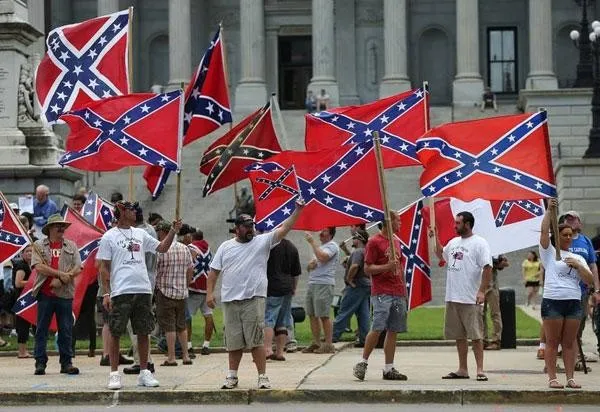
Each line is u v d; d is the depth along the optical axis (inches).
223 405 1359.5
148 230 1665.8
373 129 1669.5
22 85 2308.1
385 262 1483.8
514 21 5649.6
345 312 1982.0
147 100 1546.5
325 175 1505.9
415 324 2524.6
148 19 5772.6
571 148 4677.7
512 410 1311.5
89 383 1487.5
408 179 4050.2
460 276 1488.7
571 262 1396.4
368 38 5644.7
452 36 5689.0
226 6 5743.1
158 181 1759.4
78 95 1792.6
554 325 1396.4
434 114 4936.0
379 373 1583.4
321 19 5236.2
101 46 1797.5
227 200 3929.6
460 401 1366.9
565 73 5580.7
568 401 1363.2
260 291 1400.1
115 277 1433.3
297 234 3590.1
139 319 1433.3
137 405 1371.8
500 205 1710.1
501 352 1961.1
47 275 1582.2
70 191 2340.1
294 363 1728.6
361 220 1501.0
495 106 5049.2
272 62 5693.9
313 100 4977.9
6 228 1664.6
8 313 2079.2
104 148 1545.3
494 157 1472.7
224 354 1918.1
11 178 2290.8
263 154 1796.3
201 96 1749.5
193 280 1879.9
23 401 1389.0
